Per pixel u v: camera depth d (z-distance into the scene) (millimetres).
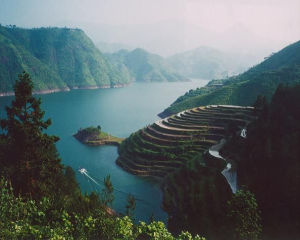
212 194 90375
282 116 100625
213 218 77125
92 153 174625
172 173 129625
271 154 86250
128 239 23828
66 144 193375
